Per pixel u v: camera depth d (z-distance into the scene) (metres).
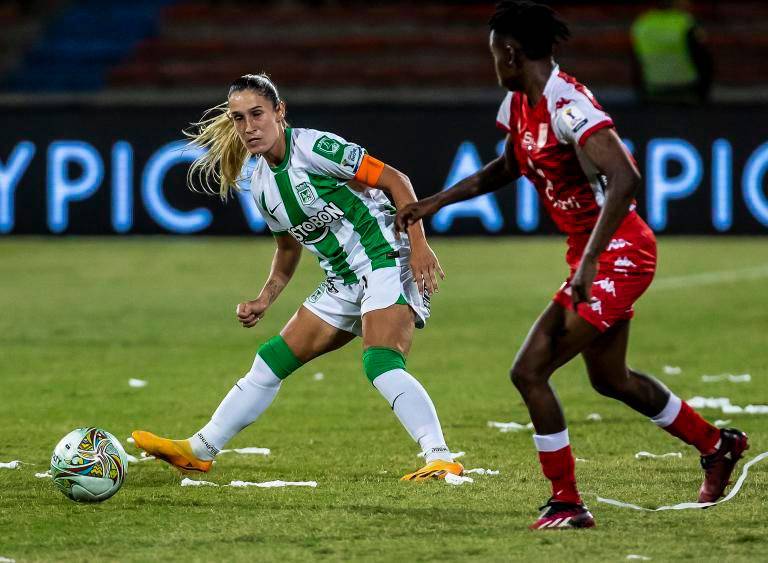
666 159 61.19
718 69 82.00
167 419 24.61
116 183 62.12
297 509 16.59
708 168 61.16
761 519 15.86
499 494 17.38
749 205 61.19
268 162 18.31
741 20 86.06
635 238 15.87
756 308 42.00
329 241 18.55
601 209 15.45
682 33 64.75
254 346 35.12
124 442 22.23
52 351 34.12
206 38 88.12
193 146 19.33
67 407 25.92
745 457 20.20
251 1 93.00
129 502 17.12
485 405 26.08
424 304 19.05
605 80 82.38
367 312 18.44
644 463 20.02
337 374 30.42
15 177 62.19
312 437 22.64
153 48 85.62
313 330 18.92
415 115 61.84
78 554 14.37
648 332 37.06
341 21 88.62
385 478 18.81
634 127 61.19
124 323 39.50
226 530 15.45
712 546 14.49
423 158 61.91
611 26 86.75
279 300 44.75
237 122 17.92
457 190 17.41
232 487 18.12
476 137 61.78
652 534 15.08
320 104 62.03
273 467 19.81
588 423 23.91
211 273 52.25
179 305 43.66
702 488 17.11
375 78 83.25
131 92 82.81
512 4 15.55
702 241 61.09
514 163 17.11
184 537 15.11
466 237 62.56
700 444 17.06
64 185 62.19
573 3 89.88
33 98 79.06
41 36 87.50
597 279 15.75
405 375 18.34
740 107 60.72
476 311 41.66
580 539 14.84
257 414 19.11
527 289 47.09
